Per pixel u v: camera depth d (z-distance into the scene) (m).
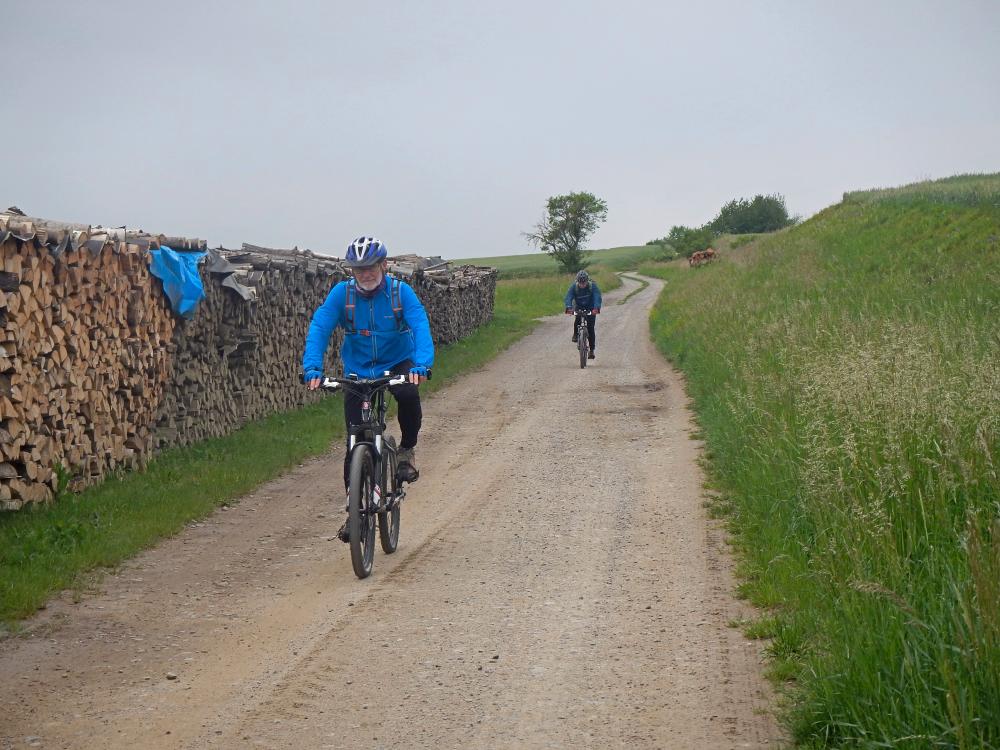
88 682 4.42
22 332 7.43
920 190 38.41
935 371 5.88
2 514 7.33
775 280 24.88
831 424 6.51
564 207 87.38
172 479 9.09
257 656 4.74
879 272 21.78
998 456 4.86
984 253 20.22
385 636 4.98
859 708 3.42
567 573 6.12
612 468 9.60
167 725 3.92
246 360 12.88
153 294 10.09
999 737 3.08
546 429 12.20
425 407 14.58
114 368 9.17
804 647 4.35
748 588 5.42
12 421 7.35
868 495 5.26
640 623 5.07
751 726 3.72
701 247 89.56
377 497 6.30
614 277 66.75
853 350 7.25
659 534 7.01
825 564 4.89
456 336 27.78
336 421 13.16
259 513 8.16
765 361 11.45
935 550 4.44
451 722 3.91
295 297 14.83
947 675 3.13
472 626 5.11
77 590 5.88
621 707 3.99
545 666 4.50
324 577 6.20
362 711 4.04
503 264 121.50
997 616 3.30
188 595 5.84
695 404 13.33
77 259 8.38
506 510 8.02
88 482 8.59
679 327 23.45
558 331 31.02
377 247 6.26
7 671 4.56
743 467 7.95
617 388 16.02
